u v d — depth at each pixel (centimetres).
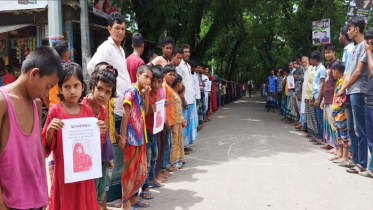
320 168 516
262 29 2164
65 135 247
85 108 271
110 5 921
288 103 1044
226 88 1970
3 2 794
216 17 1231
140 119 358
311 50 1425
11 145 183
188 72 637
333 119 557
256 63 3169
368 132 465
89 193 268
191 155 612
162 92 447
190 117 635
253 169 509
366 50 453
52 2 680
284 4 1557
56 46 395
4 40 905
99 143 263
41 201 202
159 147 447
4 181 182
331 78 614
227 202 376
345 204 371
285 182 445
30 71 189
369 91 459
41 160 208
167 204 373
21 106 190
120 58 391
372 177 468
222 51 2209
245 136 791
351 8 1080
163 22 1014
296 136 809
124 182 351
